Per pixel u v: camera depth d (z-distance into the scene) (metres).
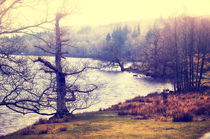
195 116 13.26
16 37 12.16
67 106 19.14
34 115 22.02
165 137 8.13
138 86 48.78
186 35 39.38
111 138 8.59
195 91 31.86
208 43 36.84
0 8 11.08
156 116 15.14
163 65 66.19
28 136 10.62
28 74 12.87
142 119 14.41
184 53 39.81
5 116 21.30
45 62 16.52
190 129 9.33
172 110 15.91
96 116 17.98
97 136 9.33
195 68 52.50
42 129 12.46
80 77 19.31
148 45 82.81
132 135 9.00
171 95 28.97
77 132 10.84
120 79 62.09
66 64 18.30
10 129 17.12
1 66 11.96
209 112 13.90
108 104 28.11
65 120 16.05
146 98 27.28
